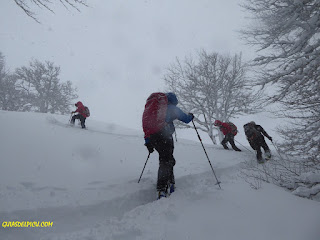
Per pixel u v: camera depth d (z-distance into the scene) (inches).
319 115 173.5
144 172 172.4
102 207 115.5
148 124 141.5
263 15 318.0
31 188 121.0
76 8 248.5
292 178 153.3
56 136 253.6
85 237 88.7
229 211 108.7
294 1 253.1
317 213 102.8
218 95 653.9
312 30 242.1
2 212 93.3
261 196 126.6
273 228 93.1
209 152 286.7
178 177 164.6
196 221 100.0
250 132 240.8
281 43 299.6
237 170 207.8
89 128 425.7
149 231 93.0
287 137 185.8
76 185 132.9
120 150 238.8
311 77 189.8
